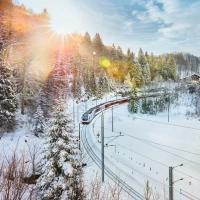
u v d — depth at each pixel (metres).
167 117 60.53
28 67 33.88
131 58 87.19
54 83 39.28
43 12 58.97
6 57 34.91
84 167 22.22
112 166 24.36
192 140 37.88
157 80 92.19
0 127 25.44
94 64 82.00
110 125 47.22
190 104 69.31
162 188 20.09
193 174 23.67
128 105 64.19
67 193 10.98
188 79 90.62
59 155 11.74
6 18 41.59
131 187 19.38
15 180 5.13
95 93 69.12
